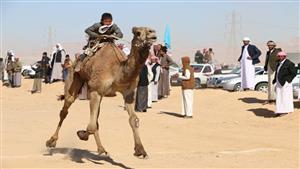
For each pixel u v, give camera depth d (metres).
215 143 14.62
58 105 27.03
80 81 11.92
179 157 12.12
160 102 27.39
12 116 21.47
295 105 21.92
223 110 23.08
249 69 26.39
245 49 26.39
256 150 13.33
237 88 28.81
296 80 24.70
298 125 18.23
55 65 35.62
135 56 9.91
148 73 23.09
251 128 18.14
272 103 22.64
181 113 22.59
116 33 11.34
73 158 11.84
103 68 10.43
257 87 28.44
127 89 10.34
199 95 27.38
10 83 36.78
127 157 12.02
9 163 11.18
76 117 21.09
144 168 10.73
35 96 31.89
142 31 9.69
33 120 19.98
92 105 10.52
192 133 16.83
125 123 19.28
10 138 15.05
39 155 12.21
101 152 11.50
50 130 17.05
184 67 21.00
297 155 12.74
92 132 10.35
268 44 22.59
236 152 12.98
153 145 14.08
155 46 28.81
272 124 18.72
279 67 19.92
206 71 37.75
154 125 18.75
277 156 12.55
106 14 11.34
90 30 11.34
